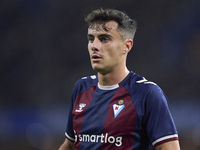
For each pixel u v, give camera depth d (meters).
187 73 46.66
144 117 7.38
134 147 7.29
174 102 40.66
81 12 51.41
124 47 7.95
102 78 8.08
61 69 49.75
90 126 7.72
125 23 7.82
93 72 48.38
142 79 7.97
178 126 32.16
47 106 44.00
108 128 7.45
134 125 7.33
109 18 7.70
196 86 45.69
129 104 7.54
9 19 51.66
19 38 51.22
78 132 7.97
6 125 34.25
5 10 51.69
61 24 51.47
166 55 48.12
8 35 51.19
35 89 48.53
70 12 51.53
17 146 32.31
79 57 50.12
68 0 51.81
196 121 32.28
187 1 49.38
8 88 48.88
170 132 7.16
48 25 51.72
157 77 47.38
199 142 29.00
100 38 7.68
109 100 7.82
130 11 50.41
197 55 46.75
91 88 8.43
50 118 36.97
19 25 51.66
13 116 38.06
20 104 46.31
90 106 8.02
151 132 7.28
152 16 49.88
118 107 7.59
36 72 49.72
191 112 34.88
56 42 51.09
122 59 8.00
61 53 50.41
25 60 50.28
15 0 51.84
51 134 33.78
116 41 7.71
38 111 40.06
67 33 51.16
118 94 7.80
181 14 49.19
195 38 47.44
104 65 7.70
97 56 7.66
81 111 8.08
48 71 49.69
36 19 51.81
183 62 47.12
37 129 33.44
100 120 7.64
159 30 49.41
